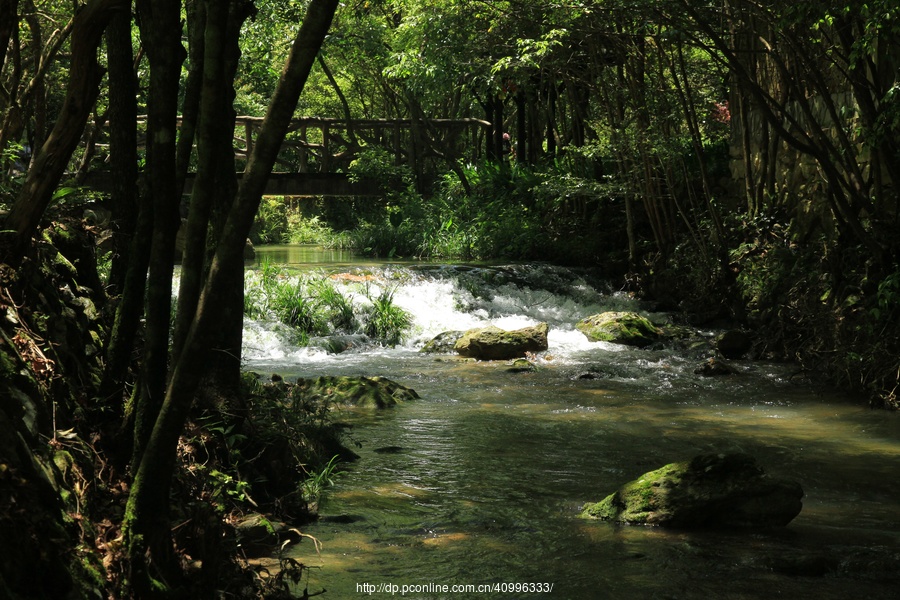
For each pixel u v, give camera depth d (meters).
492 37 15.71
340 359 11.84
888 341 9.52
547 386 10.11
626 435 7.80
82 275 4.62
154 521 2.85
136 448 3.05
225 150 5.25
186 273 2.88
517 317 14.27
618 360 11.81
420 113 25.66
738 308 13.67
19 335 3.25
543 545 5.00
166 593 2.86
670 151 14.46
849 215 10.34
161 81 2.99
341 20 23.89
